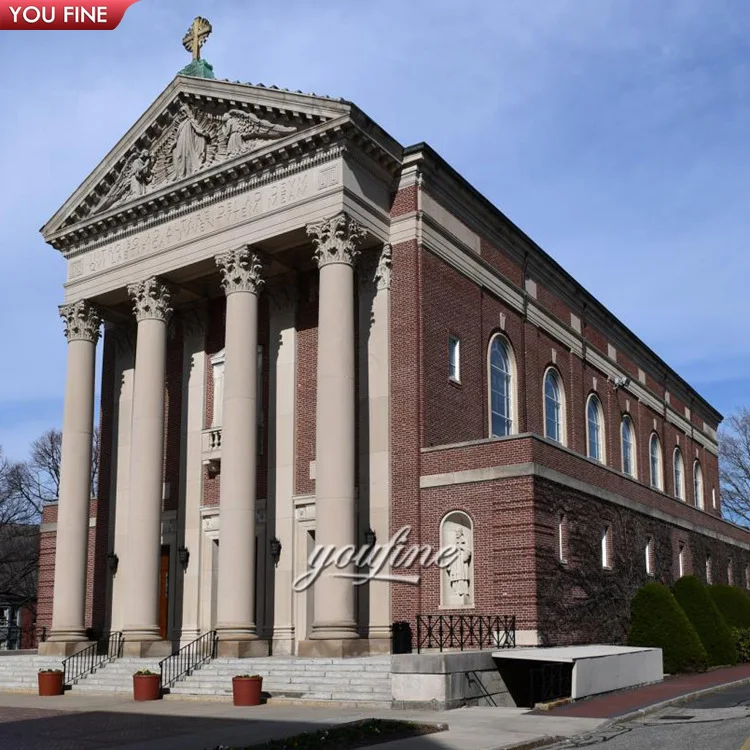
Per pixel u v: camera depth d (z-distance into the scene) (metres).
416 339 33.03
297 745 16.84
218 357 39.06
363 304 34.31
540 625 28.80
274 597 34.47
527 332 41.59
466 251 36.94
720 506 73.56
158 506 35.28
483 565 30.05
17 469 84.12
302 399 35.84
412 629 30.77
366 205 33.22
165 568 38.44
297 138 32.91
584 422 47.34
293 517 34.78
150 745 17.83
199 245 35.56
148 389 36.06
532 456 29.91
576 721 20.42
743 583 53.94
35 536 81.06
